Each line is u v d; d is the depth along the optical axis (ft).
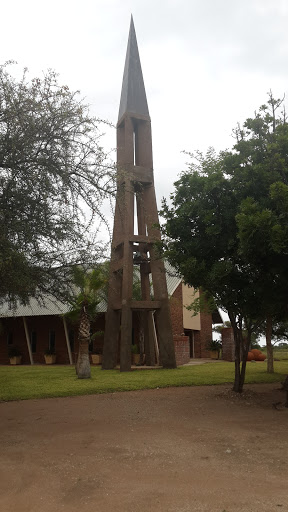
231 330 99.09
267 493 15.90
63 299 31.32
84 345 60.59
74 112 27.81
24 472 19.10
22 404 40.11
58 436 26.00
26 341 104.99
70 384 52.39
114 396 44.27
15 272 25.18
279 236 27.71
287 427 28.19
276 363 90.12
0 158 25.99
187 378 57.41
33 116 27.02
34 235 26.99
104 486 16.99
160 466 19.60
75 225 28.22
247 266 35.35
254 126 37.42
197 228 37.40
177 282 93.20
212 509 14.48
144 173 76.79
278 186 29.71
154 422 30.09
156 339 87.86
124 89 82.12
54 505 15.19
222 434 26.11
